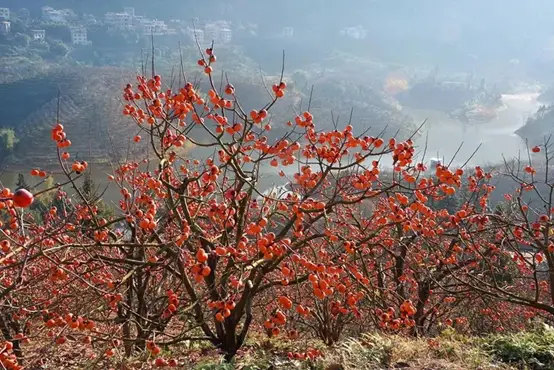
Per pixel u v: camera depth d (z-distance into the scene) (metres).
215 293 4.92
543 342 4.65
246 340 5.99
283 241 4.55
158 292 5.99
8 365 3.83
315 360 4.27
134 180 6.20
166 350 5.40
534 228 5.64
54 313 4.70
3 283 5.18
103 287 5.34
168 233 6.23
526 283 9.52
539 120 61.72
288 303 4.05
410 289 8.61
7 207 4.10
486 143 58.31
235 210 5.14
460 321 8.45
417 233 6.00
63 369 5.01
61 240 5.30
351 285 5.41
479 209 8.23
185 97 4.97
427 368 4.16
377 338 4.86
